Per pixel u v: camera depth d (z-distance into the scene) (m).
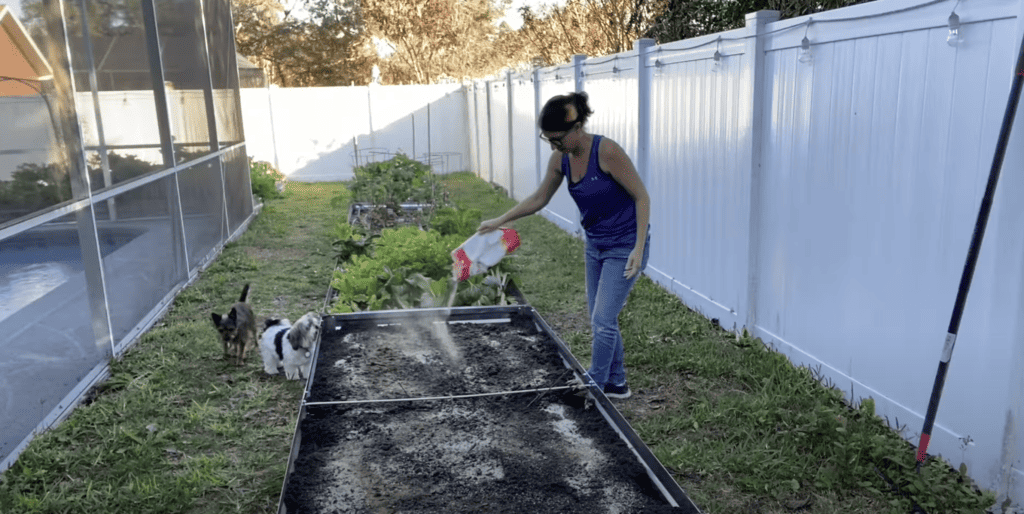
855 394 4.27
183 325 6.18
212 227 9.36
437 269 6.36
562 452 3.08
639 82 7.43
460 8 33.66
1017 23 2.93
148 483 3.59
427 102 19.31
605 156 3.78
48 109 4.80
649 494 2.75
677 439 3.95
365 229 8.49
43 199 4.63
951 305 3.46
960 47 3.30
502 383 3.85
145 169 6.93
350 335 4.72
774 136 5.07
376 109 18.98
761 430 3.95
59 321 4.68
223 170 10.27
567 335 5.79
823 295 4.59
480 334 4.69
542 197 4.27
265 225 11.43
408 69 34.03
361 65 35.12
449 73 33.94
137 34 7.02
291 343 4.80
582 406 3.54
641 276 7.61
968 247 3.31
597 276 4.27
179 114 8.23
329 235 9.70
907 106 3.70
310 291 7.45
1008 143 3.01
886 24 3.80
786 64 4.87
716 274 6.05
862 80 4.05
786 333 5.09
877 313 4.04
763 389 4.38
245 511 3.41
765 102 5.16
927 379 3.66
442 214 8.32
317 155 18.84
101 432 4.14
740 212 5.54
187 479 3.59
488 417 3.42
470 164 19.86
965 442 3.39
